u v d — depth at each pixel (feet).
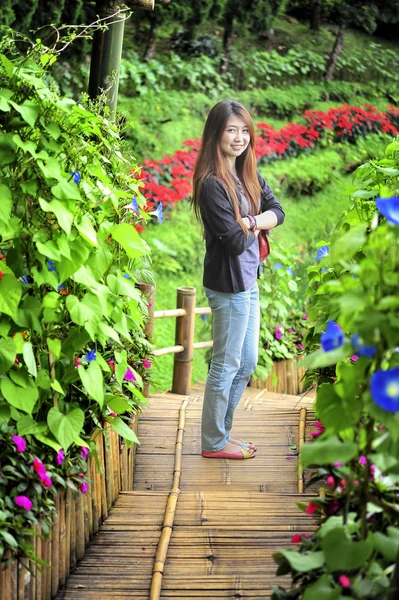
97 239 10.44
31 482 9.10
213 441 14.67
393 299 6.23
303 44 45.68
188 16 38.09
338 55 45.44
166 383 21.98
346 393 6.86
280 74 41.34
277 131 35.94
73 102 9.75
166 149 32.60
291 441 15.55
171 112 34.58
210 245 13.79
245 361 14.61
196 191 13.65
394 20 46.14
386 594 6.64
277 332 21.38
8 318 9.60
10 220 9.40
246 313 14.01
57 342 9.78
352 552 6.67
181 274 28.25
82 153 10.14
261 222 13.80
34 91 9.50
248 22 40.81
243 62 40.60
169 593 9.77
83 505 10.75
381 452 6.97
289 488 13.75
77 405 10.74
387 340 6.44
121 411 11.32
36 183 9.59
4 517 8.54
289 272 21.57
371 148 38.73
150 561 10.56
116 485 12.64
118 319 10.59
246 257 13.92
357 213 13.06
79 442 9.80
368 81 45.44
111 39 15.42
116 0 15.28
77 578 10.19
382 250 6.55
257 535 11.28
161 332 24.76
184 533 11.37
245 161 13.97
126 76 35.06
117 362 11.89
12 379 9.43
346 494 7.56
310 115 37.88
